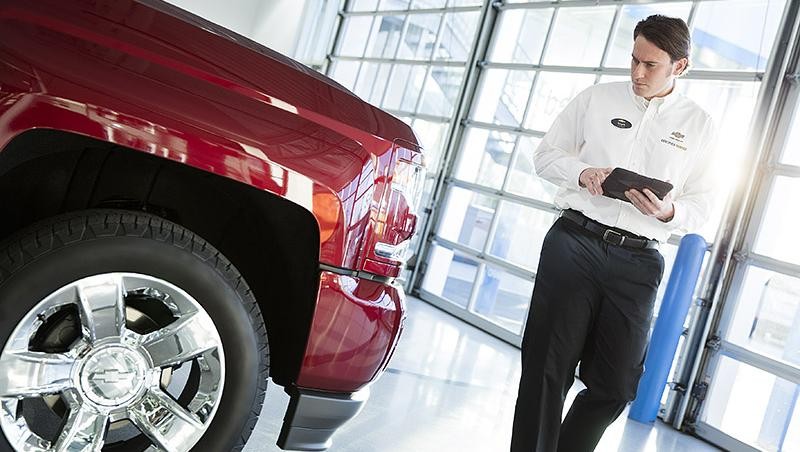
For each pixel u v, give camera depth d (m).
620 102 2.48
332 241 1.65
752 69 5.73
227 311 1.61
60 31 1.42
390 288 1.79
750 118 5.46
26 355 1.45
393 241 1.76
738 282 5.23
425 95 8.86
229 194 1.79
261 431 2.62
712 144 2.48
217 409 1.63
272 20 13.12
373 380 1.83
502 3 7.85
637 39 2.34
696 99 5.96
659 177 2.44
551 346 2.40
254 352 1.66
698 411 5.19
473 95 7.95
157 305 1.64
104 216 1.51
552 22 7.29
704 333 5.22
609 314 2.40
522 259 7.06
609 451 4.11
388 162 1.73
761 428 5.00
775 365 4.88
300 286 1.75
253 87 1.59
